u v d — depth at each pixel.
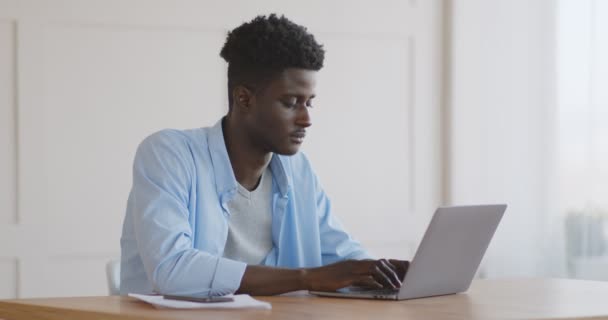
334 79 3.96
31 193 3.49
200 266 1.83
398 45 4.09
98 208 3.58
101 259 3.59
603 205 4.15
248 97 2.07
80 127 3.55
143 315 1.54
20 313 1.70
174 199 1.95
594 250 4.17
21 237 3.48
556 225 4.23
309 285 1.83
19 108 3.47
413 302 1.77
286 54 2.01
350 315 1.56
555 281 2.16
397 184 4.09
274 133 2.05
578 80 4.16
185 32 3.70
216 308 1.62
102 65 3.58
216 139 2.10
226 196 2.10
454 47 4.14
